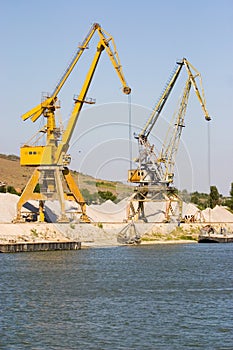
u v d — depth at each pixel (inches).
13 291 2237.9
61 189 4343.0
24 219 4557.1
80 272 2844.5
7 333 1587.1
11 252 3873.0
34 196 4407.0
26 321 1721.2
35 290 2267.5
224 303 1998.0
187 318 1763.0
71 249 4192.9
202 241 5216.5
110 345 1482.5
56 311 1860.2
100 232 4643.2
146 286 2389.3
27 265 3142.2
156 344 1491.1
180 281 2549.2
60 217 4473.4
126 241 4739.2
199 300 2057.1
